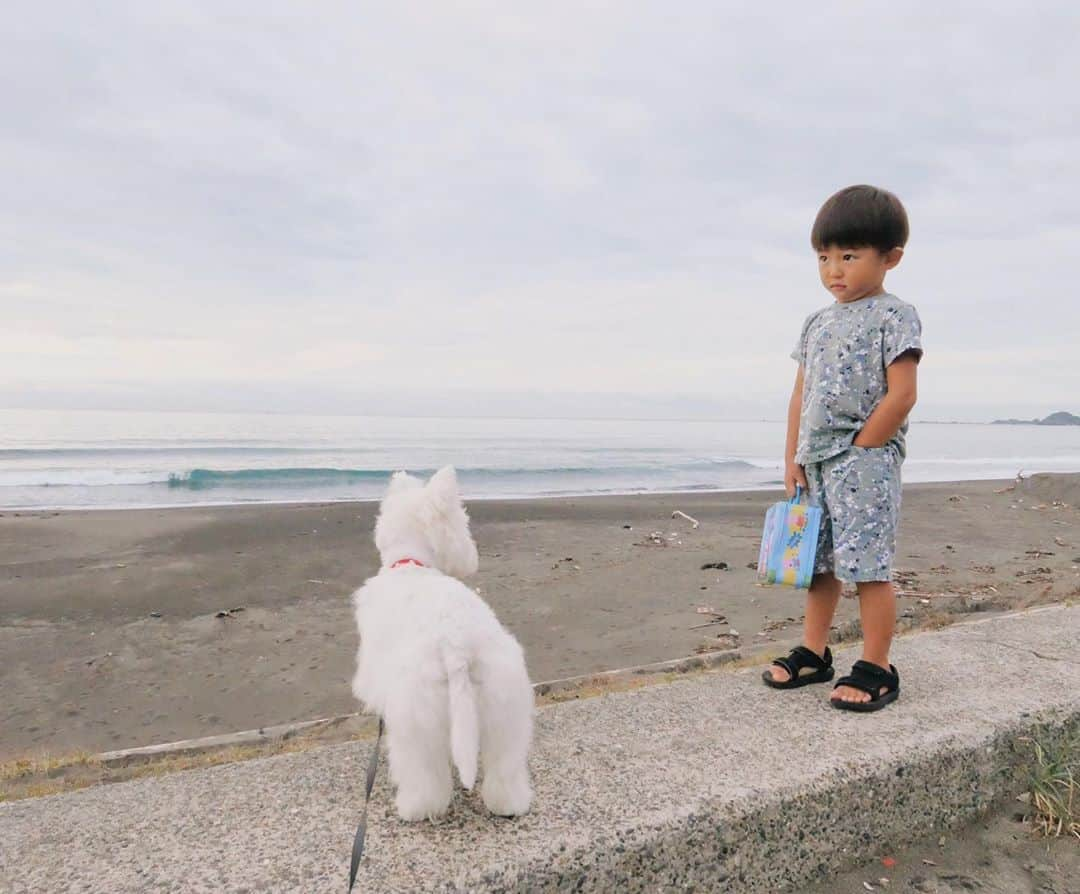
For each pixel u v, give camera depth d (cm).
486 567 854
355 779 243
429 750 204
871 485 278
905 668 330
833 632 500
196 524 1155
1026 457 3809
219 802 228
